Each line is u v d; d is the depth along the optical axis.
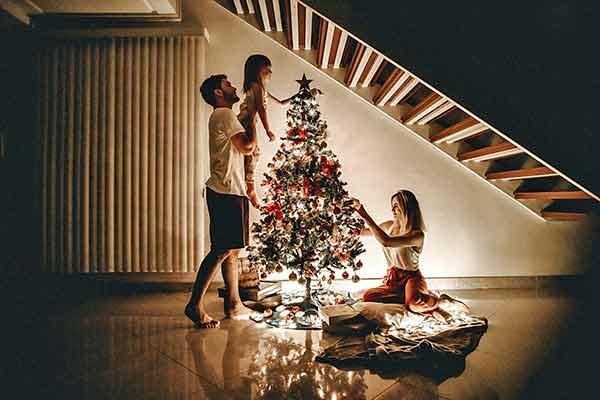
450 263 3.88
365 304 2.84
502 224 3.87
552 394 1.88
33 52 3.75
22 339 2.58
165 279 3.87
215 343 2.52
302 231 2.83
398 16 2.33
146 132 3.76
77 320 2.97
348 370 2.13
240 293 3.41
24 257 3.79
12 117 3.76
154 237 3.77
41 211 3.77
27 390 1.93
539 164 3.70
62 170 3.77
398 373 2.09
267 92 3.45
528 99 2.32
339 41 3.00
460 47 2.33
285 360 2.26
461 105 2.35
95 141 3.76
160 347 2.45
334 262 2.94
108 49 3.77
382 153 3.84
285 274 3.81
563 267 3.87
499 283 3.89
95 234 3.77
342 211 2.92
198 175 3.77
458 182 3.85
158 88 3.78
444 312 2.86
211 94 2.99
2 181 3.76
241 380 2.02
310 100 3.02
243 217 2.91
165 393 1.90
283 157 3.03
